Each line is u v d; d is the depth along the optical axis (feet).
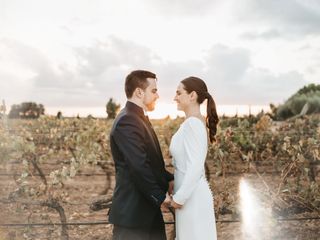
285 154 26.04
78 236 17.83
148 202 10.85
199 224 11.19
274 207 17.90
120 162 11.00
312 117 33.83
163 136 28.73
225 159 20.71
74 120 39.58
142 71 11.30
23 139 20.90
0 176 20.65
